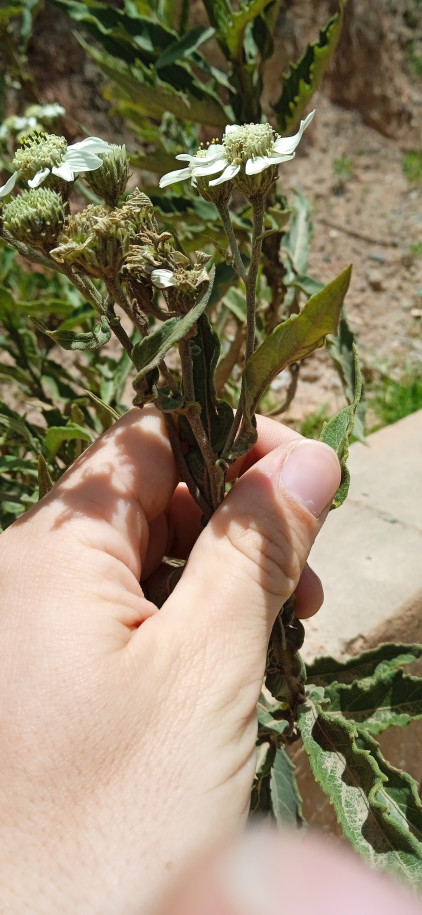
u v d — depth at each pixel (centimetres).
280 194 32
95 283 35
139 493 17
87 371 34
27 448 30
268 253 32
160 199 30
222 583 15
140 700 13
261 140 13
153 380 13
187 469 16
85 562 15
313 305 12
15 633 14
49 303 30
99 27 28
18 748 13
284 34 68
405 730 33
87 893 12
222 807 13
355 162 79
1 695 13
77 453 28
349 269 11
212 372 16
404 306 68
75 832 12
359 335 65
